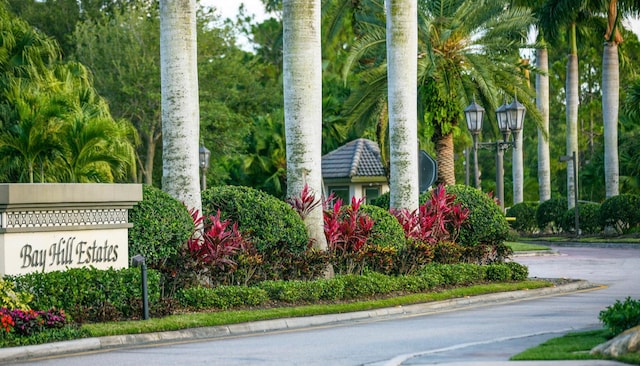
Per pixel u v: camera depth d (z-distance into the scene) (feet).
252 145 204.23
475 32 121.08
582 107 250.78
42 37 112.88
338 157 178.50
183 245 63.21
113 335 49.70
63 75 114.01
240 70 206.69
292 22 72.18
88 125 94.38
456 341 47.14
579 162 249.75
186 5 65.21
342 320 60.13
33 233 54.08
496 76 121.29
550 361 36.27
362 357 42.19
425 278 72.90
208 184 197.57
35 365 42.73
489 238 87.71
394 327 54.65
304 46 72.08
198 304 59.11
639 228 159.33
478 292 72.49
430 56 111.04
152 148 195.21
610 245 145.59
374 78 123.85
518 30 124.36
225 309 59.67
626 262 108.68
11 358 45.27
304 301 63.93
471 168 265.13
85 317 53.01
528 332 50.21
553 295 74.28
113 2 229.25
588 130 254.47
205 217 67.97
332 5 168.14
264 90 212.23
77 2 226.58
